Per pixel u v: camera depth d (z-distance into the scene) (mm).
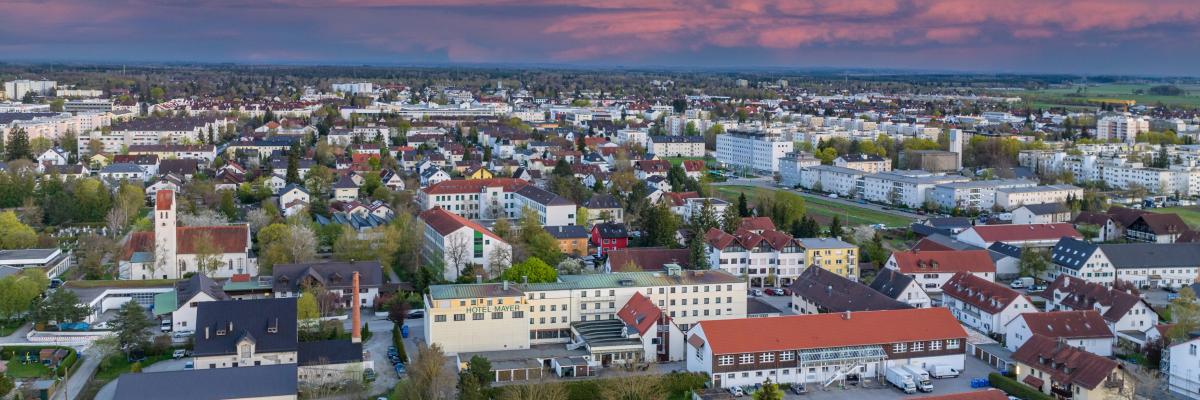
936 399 188125
